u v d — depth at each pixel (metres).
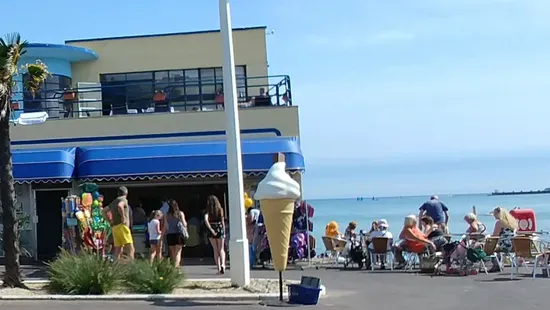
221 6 13.35
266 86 22.52
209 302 11.98
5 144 13.27
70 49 23.25
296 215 18.81
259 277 15.73
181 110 22.64
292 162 19.36
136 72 25.08
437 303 11.98
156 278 12.58
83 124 21.06
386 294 13.05
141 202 21.50
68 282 12.55
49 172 19.45
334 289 13.78
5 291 12.70
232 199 13.31
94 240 16.06
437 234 17.02
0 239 19.83
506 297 12.55
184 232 15.96
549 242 16.41
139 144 20.69
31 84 14.36
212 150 19.55
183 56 25.09
